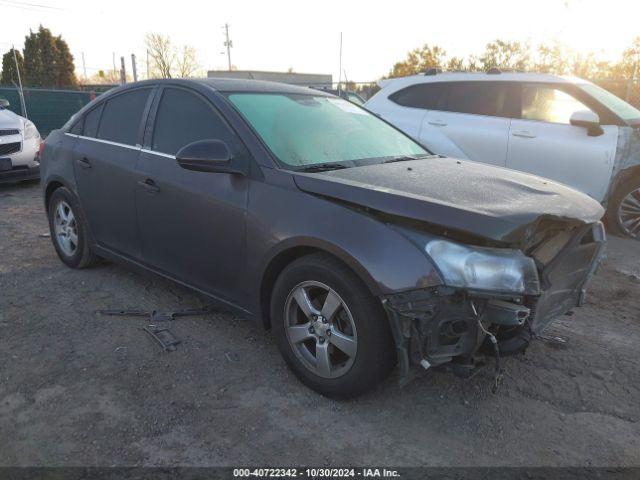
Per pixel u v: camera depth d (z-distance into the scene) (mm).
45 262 5066
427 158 3814
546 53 25578
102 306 4066
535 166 6422
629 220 6410
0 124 8523
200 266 3498
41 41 56844
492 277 2428
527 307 2596
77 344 3484
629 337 3766
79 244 4648
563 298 3000
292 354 3010
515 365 3316
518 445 2600
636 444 2627
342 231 2668
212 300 3520
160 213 3672
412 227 2576
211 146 3086
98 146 4266
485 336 2562
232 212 3170
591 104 6250
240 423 2717
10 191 8711
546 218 2588
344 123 3861
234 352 3398
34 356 3328
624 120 6117
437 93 7242
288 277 2914
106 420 2723
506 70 7051
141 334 3627
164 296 4273
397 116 7418
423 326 2477
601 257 3254
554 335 3746
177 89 3773
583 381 3162
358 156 3514
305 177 2945
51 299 4184
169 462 2441
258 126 3314
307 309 2879
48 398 2898
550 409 2891
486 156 6715
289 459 2475
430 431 2688
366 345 2643
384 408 2857
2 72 54375
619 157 5969
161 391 2977
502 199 2768
